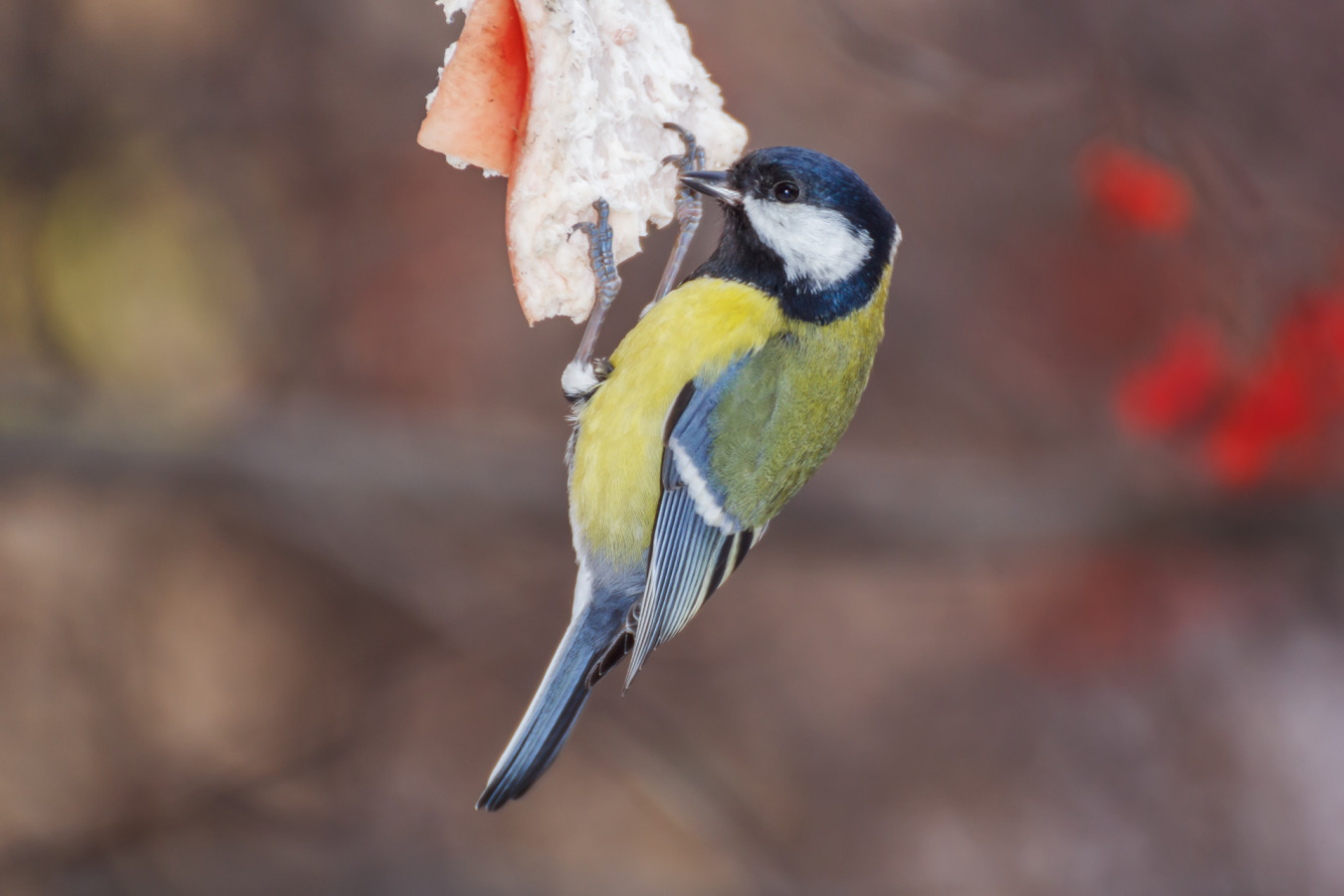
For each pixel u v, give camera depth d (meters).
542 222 5.41
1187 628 13.73
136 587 12.60
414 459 12.38
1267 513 12.05
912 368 14.00
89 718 12.07
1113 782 13.55
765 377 6.09
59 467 11.74
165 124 12.62
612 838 12.76
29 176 12.33
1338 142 11.21
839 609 14.54
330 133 12.96
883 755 13.74
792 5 13.36
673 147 6.02
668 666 14.02
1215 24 10.95
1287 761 13.42
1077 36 10.69
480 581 13.19
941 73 8.98
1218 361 8.38
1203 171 8.43
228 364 12.91
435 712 12.96
